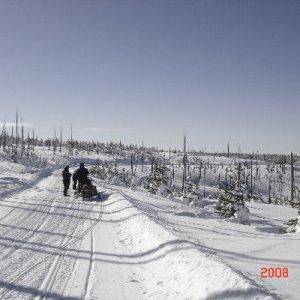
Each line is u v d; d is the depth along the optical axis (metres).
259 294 6.44
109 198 24.95
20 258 10.16
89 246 11.76
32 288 7.94
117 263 9.98
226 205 29.19
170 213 22.05
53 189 31.94
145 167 161.00
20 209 19.11
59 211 19.08
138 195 30.59
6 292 7.63
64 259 10.24
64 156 132.62
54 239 12.58
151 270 9.27
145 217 15.02
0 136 124.88
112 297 7.61
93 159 143.38
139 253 10.91
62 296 7.55
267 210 41.75
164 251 10.13
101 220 16.83
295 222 17.86
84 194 24.70
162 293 7.76
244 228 16.92
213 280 7.39
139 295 7.75
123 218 16.80
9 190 27.58
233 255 9.97
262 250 10.65
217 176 167.75
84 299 7.45
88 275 8.94
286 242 12.03
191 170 173.38
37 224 15.19
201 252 9.26
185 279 8.02
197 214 23.48
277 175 180.00
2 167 60.34
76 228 14.70
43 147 169.88
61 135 149.12
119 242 12.42
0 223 15.02
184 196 40.94
